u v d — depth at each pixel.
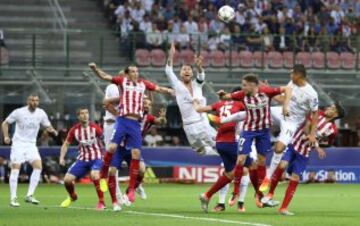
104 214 33.62
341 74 71.00
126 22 76.00
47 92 65.75
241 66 71.62
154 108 64.62
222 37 72.31
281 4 79.69
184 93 40.03
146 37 70.81
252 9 78.56
